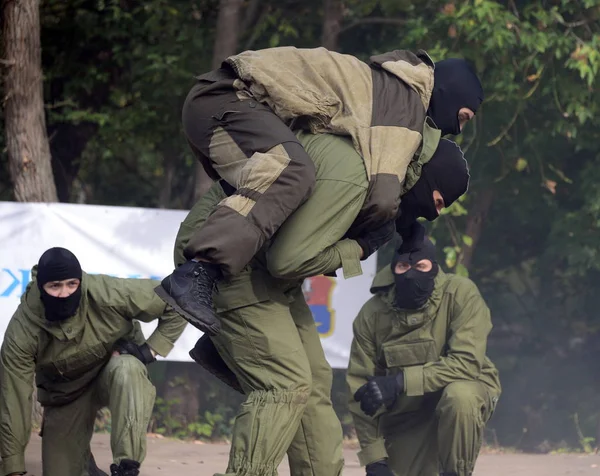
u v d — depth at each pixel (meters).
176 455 10.55
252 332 5.16
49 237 11.89
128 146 17.50
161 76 15.17
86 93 16.30
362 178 4.87
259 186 4.73
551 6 13.76
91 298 7.23
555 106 14.02
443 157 5.39
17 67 12.40
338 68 5.05
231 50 13.40
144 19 15.50
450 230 14.10
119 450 6.96
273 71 4.98
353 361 8.00
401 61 5.22
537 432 15.29
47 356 7.24
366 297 12.35
